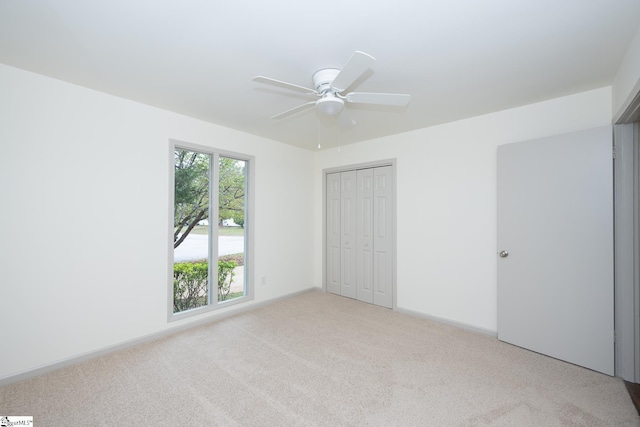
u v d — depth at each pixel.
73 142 2.35
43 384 2.06
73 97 2.34
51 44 1.79
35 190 2.18
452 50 1.83
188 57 1.94
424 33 1.66
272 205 4.00
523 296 2.61
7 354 2.07
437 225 3.31
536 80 2.24
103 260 2.51
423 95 2.50
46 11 1.48
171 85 2.36
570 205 2.35
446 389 2.01
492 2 1.41
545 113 2.62
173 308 3.06
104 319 2.51
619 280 2.18
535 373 2.21
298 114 2.98
